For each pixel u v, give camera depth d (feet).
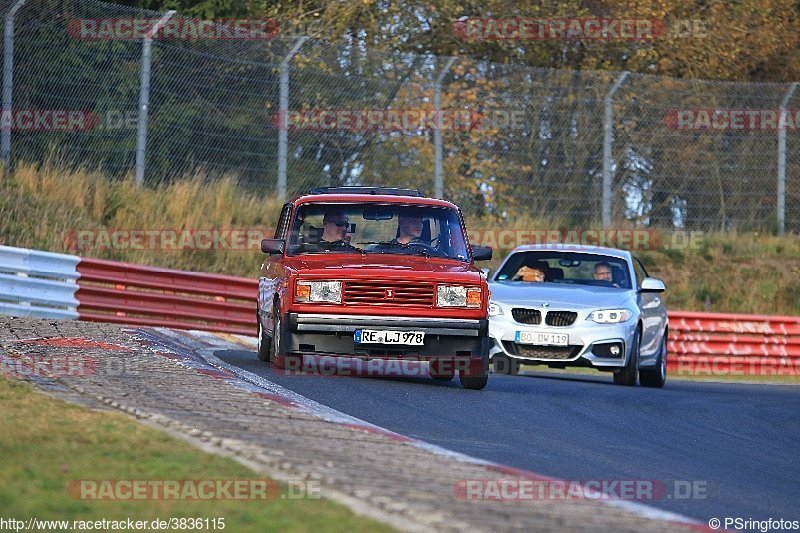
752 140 313.94
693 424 135.44
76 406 99.04
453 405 128.26
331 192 159.84
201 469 77.25
